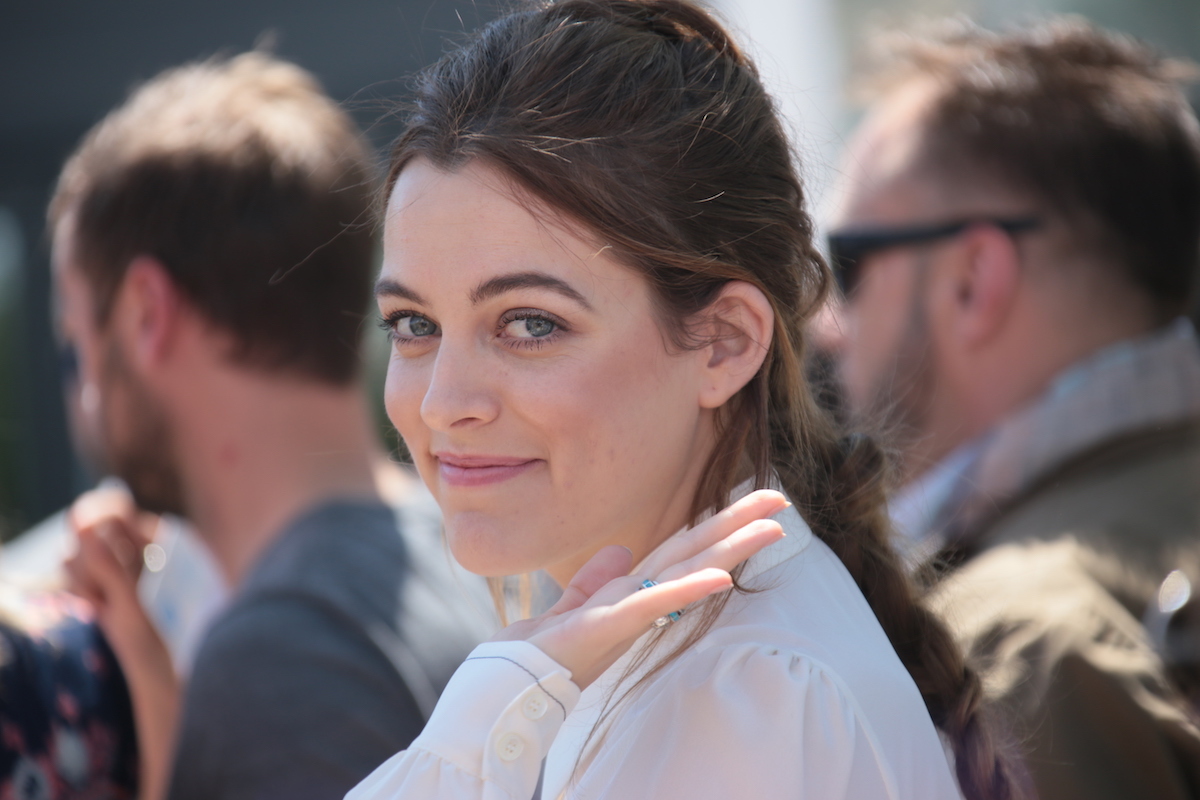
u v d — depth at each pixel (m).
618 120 1.97
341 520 3.40
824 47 6.39
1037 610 3.04
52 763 3.32
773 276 2.11
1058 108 3.83
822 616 1.97
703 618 1.98
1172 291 3.86
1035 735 2.86
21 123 8.36
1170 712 2.90
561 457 1.92
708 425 2.13
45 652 3.42
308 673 2.98
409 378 2.03
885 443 2.87
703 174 2.01
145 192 3.56
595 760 1.94
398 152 2.07
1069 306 3.84
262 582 3.22
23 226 8.45
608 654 1.89
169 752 3.68
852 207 4.17
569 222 1.90
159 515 3.78
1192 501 3.42
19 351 8.45
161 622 4.96
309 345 3.57
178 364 3.57
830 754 1.80
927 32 4.48
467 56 2.08
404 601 3.20
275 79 3.88
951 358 3.99
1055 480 3.58
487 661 1.87
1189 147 3.88
